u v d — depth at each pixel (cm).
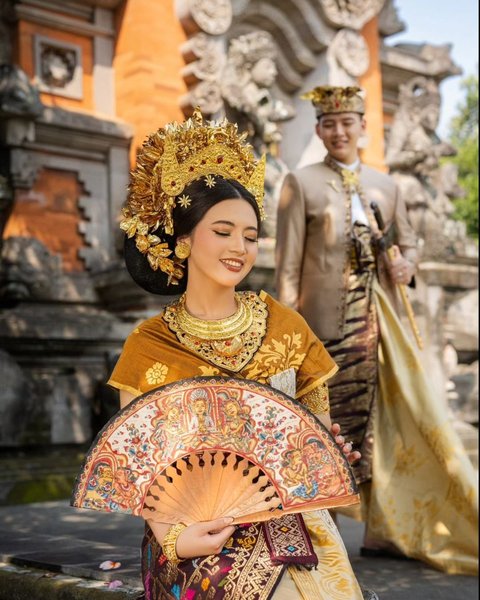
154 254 233
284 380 223
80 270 892
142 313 820
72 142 888
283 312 234
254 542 204
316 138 1064
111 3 937
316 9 1051
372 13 1097
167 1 931
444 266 984
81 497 201
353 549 473
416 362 421
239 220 220
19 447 733
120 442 205
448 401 940
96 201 909
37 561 335
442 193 1092
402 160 1043
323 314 424
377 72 1159
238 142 229
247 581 196
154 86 916
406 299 444
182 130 224
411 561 429
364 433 420
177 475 207
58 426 756
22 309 821
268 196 906
